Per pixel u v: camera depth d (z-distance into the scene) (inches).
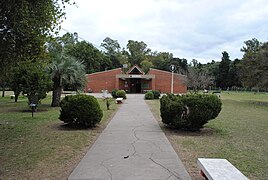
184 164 211.3
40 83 607.5
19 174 185.6
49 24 284.8
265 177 186.4
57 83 740.0
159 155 235.8
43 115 536.4
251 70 1074.7
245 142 306.7
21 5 232.1
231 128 409.4
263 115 607.5
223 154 247.8
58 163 212.2
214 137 332.5
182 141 302.5
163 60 3191.4
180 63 3149.6
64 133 341.4
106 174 183.6
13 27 258.7
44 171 192.4
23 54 298.2
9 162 213.9
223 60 3002.0
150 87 1984.5
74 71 730.8
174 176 181.2
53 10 282.0
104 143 283.6
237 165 213.8
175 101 366.0
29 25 264.7
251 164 217.5
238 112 677.3
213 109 356.5
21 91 617.9
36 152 245.8
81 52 2390.5
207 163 169.6
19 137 313.9
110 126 402.3
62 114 385.1
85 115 375.6
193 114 354.6
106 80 1998.0
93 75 1988.2
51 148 261.7
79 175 181.6
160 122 448.8
